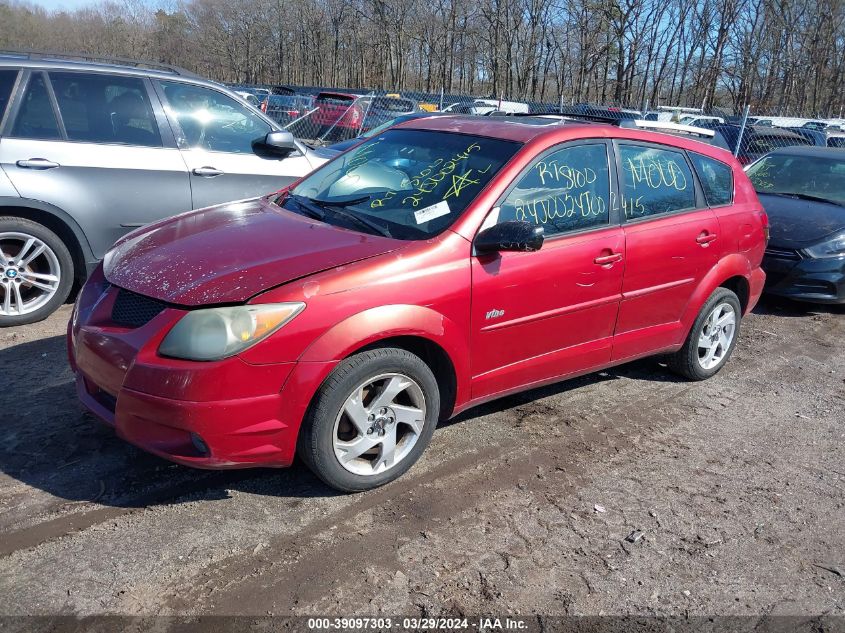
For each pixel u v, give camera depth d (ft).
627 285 14.40
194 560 9.70
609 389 16.72
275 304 10.00
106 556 9.62
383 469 11.51
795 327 23.36
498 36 126.31
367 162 14.37
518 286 12.41
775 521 11.88
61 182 17.33
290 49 168.14
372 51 151.02
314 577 9.57
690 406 16.17
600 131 14.33
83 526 10.18
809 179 27.76
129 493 11.03
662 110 62.23
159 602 8.89
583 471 12.87
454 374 12.03
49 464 11.59
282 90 75.61
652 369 18.25
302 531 10.49
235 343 9.76
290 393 10.12
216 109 19.97
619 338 14.83
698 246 15.76
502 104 62.39
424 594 9.46
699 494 12.48
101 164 17.89
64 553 9.61
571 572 10.16
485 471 12.56
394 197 12.93
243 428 9.93
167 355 9.83
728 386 17.63
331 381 10.42
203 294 10.07
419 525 10.86
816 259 23.70
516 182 12.69
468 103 64.08
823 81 103.40
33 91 17.31
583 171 13.82
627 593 9.86
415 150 14.05
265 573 9.56
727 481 13.01
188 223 12.95
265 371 9.91
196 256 11.17
